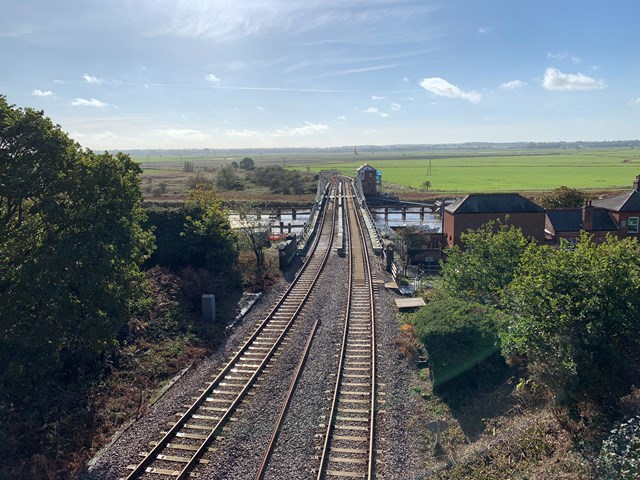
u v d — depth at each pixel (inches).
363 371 809.5
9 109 669.9
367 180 3548.2
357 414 682.2
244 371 818.8
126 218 795.4
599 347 539.5
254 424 657.6
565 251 618.5
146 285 882.1
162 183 4261.8
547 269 588.7
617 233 1633.9
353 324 1022.4
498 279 936.9
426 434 642.2
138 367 824.3
